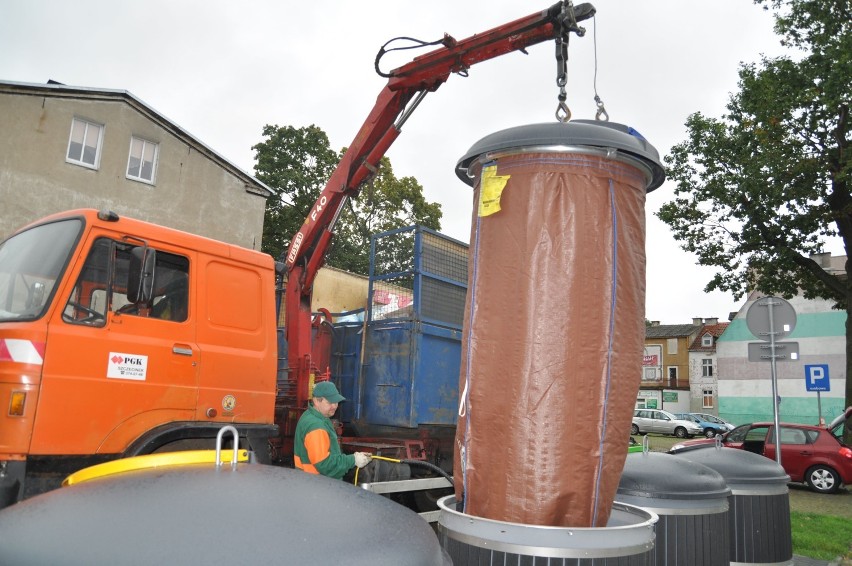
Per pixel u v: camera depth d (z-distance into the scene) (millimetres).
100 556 1315
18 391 4098
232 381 5363
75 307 4480
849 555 8016
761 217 21500
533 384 2791
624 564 2574
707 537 3742
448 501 3229
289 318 7914
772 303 9461
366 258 35500
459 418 3047
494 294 2955
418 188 37562
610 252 2881
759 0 20891
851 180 18922
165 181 22828
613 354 2834
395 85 7770
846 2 19422
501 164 3043
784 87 20125
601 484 2779
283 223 34812
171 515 1473
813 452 14961
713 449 5363
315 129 36281
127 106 21953
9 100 19422
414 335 7211
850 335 20719
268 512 1541
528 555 2555
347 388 7871
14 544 1422
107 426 4488
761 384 43344
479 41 7059
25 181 19500
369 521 1662
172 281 5109
